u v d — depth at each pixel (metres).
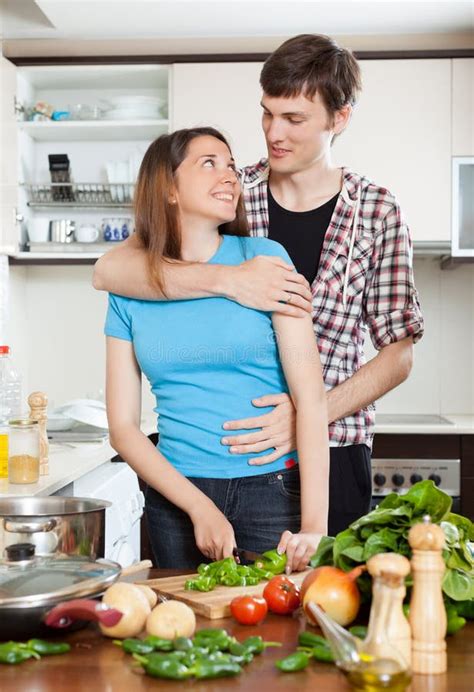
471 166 3.66
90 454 2.66
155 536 1.81
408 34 3.76
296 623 1.19
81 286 4.23
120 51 3.84
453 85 3.66
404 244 2.05
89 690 0.96
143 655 1.04
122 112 3.85
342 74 1.94
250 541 1.75
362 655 0.95
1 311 3.77
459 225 3.67
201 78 3.72
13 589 1.12
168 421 1.78
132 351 1.82
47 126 3.85
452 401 4.12
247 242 1.83
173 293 1.71
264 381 1.76
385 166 3.68
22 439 2.12
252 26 3.67
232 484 1.74
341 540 1.20
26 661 1.05
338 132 2.05
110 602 1.11
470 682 0.98
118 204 3.97
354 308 2.06
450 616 1.14
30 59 3.81
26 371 4.23
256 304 1.68
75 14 3.54
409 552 1.16
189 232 1.78
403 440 3.54
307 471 1.68
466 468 3.52
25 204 3.99
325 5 3.44
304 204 2.08
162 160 1.75
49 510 1.47
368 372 2.02
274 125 1.96
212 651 1.05
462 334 4.12
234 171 1.80
